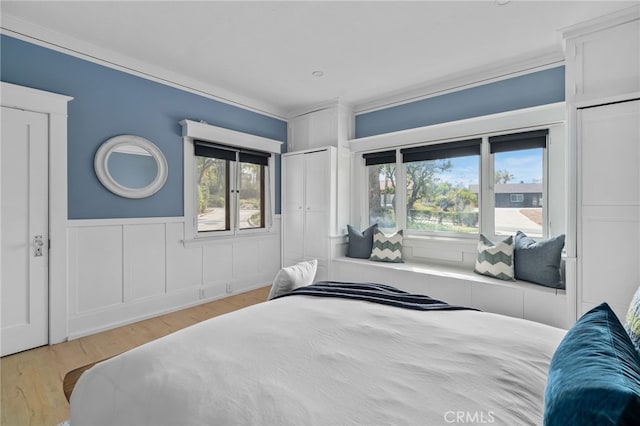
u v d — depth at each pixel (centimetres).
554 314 262
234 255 421
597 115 237
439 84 375
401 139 405
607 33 236
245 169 441
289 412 83
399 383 96
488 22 251
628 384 56
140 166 324
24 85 256
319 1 228
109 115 304
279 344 123
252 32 268
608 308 100
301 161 459
